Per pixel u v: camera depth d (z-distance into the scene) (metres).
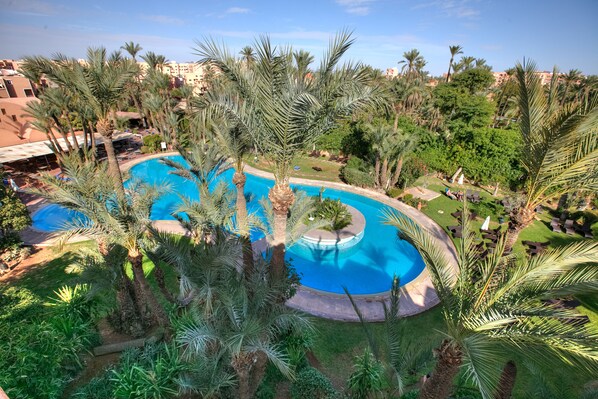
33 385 7.93
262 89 6.20
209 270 6.94
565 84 38.72
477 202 23.52
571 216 20.81
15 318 9.38
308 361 10.16
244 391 7.46
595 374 4.08
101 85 10.72
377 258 17.50
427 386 6.26
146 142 34.66
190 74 97.75
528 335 4.70
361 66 6.29
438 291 6.27
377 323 11.92
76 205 8.01
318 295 13.48
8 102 30.08
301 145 6.98
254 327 6.00
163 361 8.75
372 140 27.00
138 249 9.02
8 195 14.49
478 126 34.53
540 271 5.02
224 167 16.34
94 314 10.71
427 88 48.22
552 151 5.27
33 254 15.09
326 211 19.91
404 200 24.06
